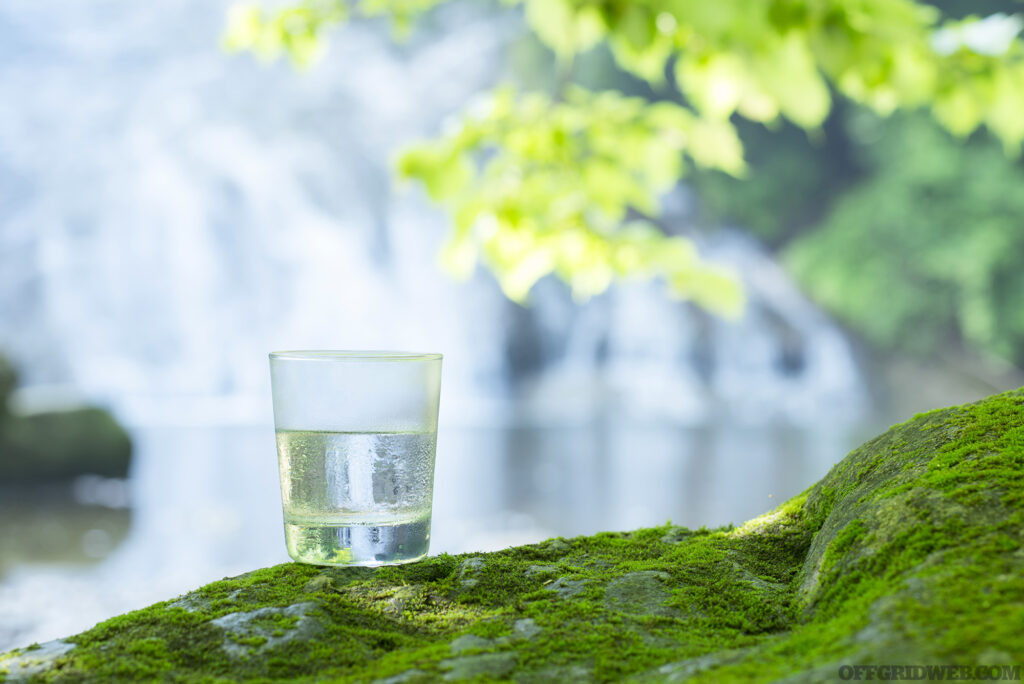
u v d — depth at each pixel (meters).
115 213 15.78
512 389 16.02
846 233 16.44
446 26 17.00
